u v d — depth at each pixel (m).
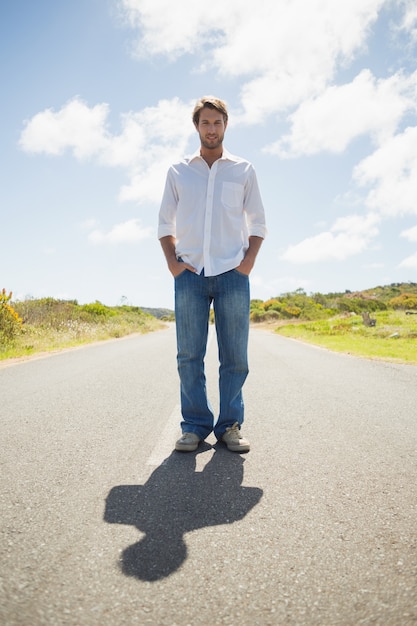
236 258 2.88
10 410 4.06
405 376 6.35
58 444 3.01
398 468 2.56
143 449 2.92
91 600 1.35
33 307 18.05
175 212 3.01
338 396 4.80
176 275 2.94
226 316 2.91
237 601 1.35
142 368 7.13
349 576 1.47
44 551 1.63
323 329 22.56
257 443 3.07
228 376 3.00
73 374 6.41
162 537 1.74
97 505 2.04
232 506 2.04
